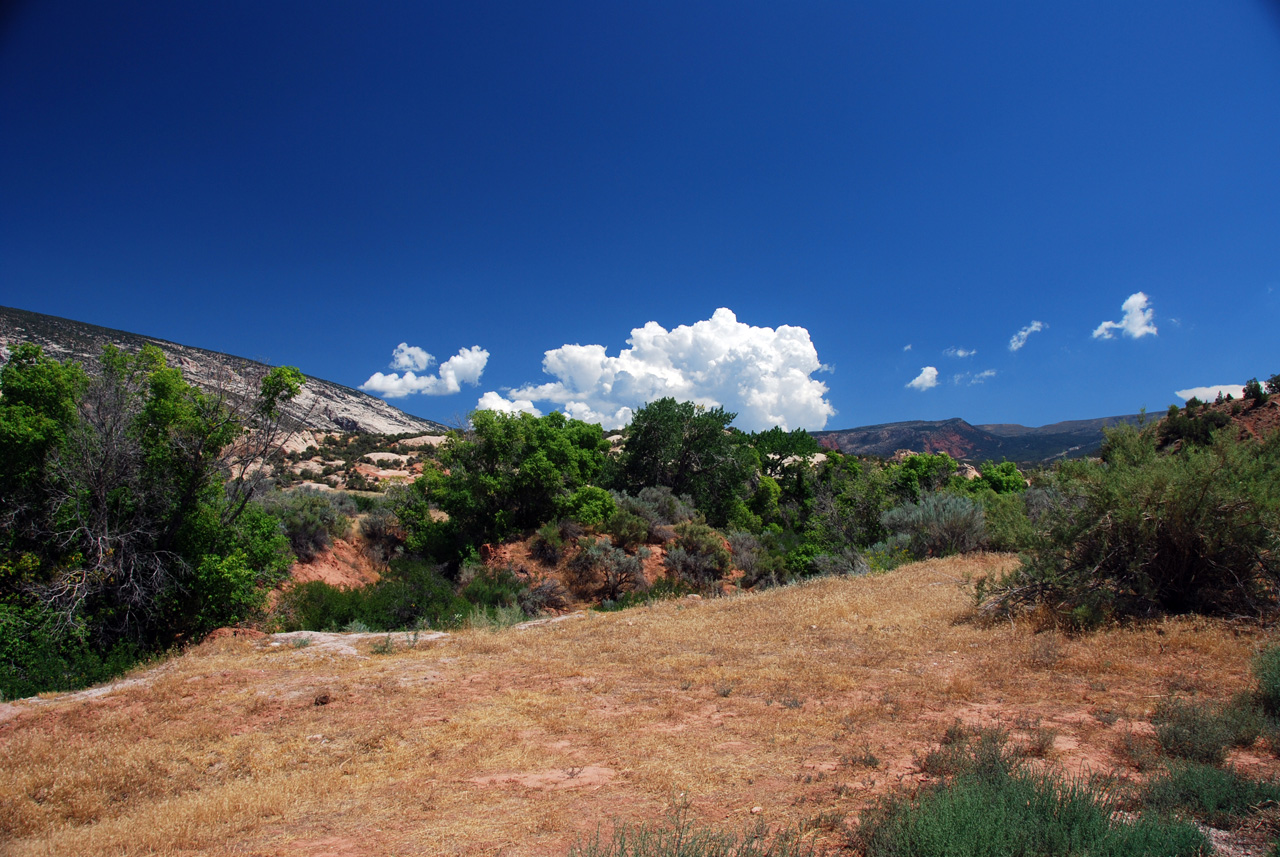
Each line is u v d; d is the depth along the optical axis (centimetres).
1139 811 360
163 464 1538
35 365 1480
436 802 456
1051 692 655
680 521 3534
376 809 452
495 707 695
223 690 781
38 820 464
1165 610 933
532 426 3234
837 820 374
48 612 1266
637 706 689
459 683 798
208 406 1570
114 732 652
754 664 855
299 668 880
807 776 462
